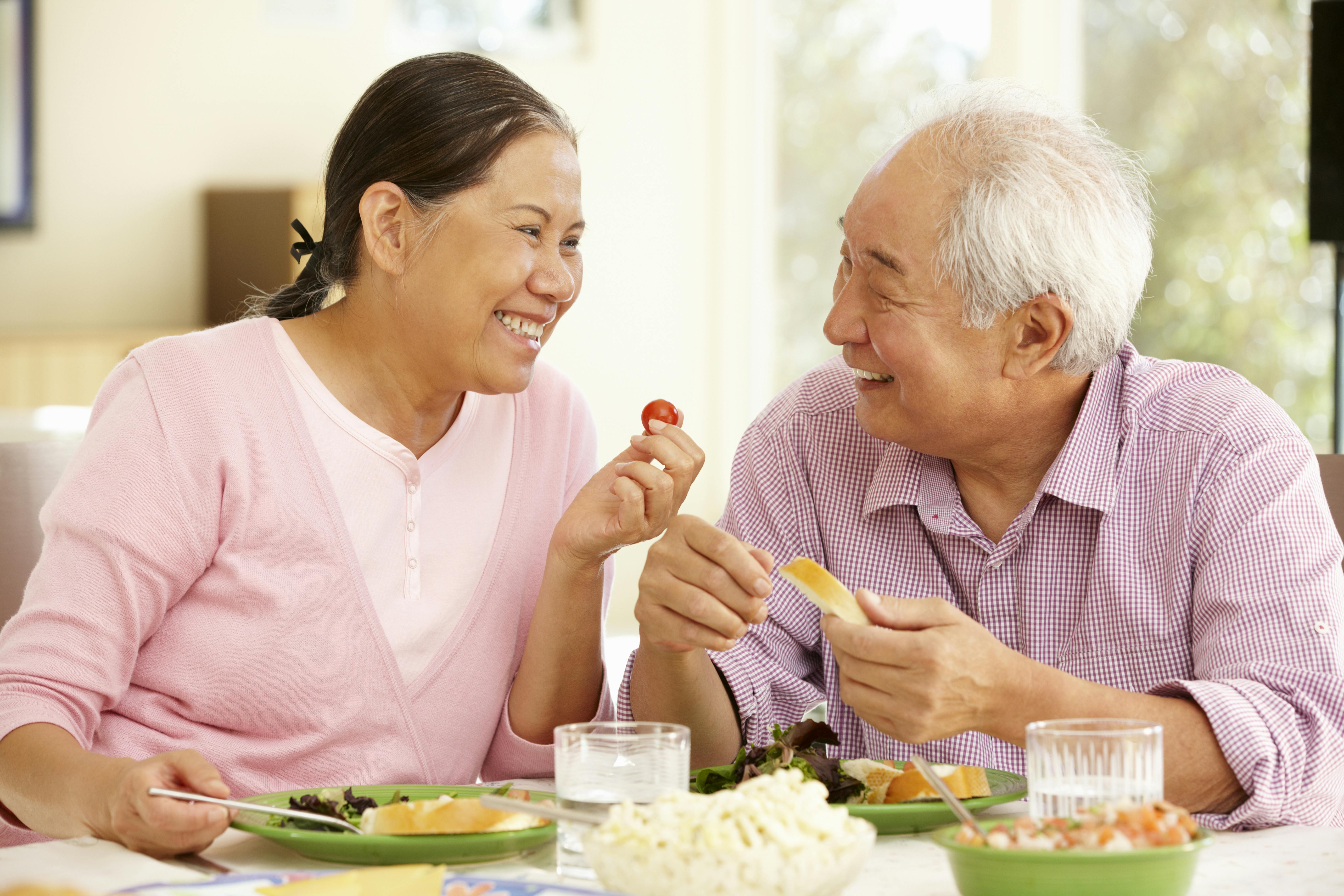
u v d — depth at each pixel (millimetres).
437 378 1581
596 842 974
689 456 1490
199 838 1141
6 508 1908
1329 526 1506
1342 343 4020
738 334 6555
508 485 1687
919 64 5895
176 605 1530
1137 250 1517
